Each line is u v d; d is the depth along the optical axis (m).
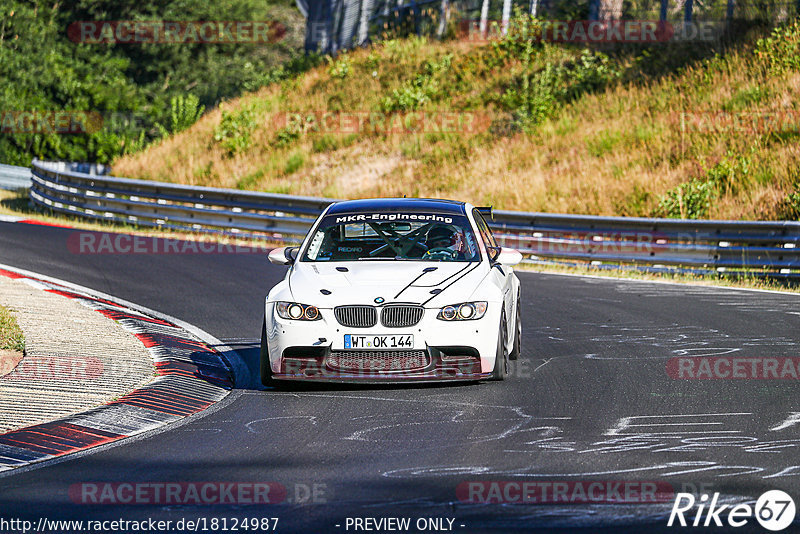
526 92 105.56
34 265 59.91
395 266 31.88
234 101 125.06
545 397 29.33
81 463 22.64
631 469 21.38
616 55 111.00
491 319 30.38
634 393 29.81
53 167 109.69
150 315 45.78
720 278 60.66
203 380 32.75
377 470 21.52
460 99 110.94
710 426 25.48
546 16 120.19
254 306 48.75
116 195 87.62
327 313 30.02
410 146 102.25
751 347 37.47
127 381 31.42
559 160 92.62
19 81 156.75
